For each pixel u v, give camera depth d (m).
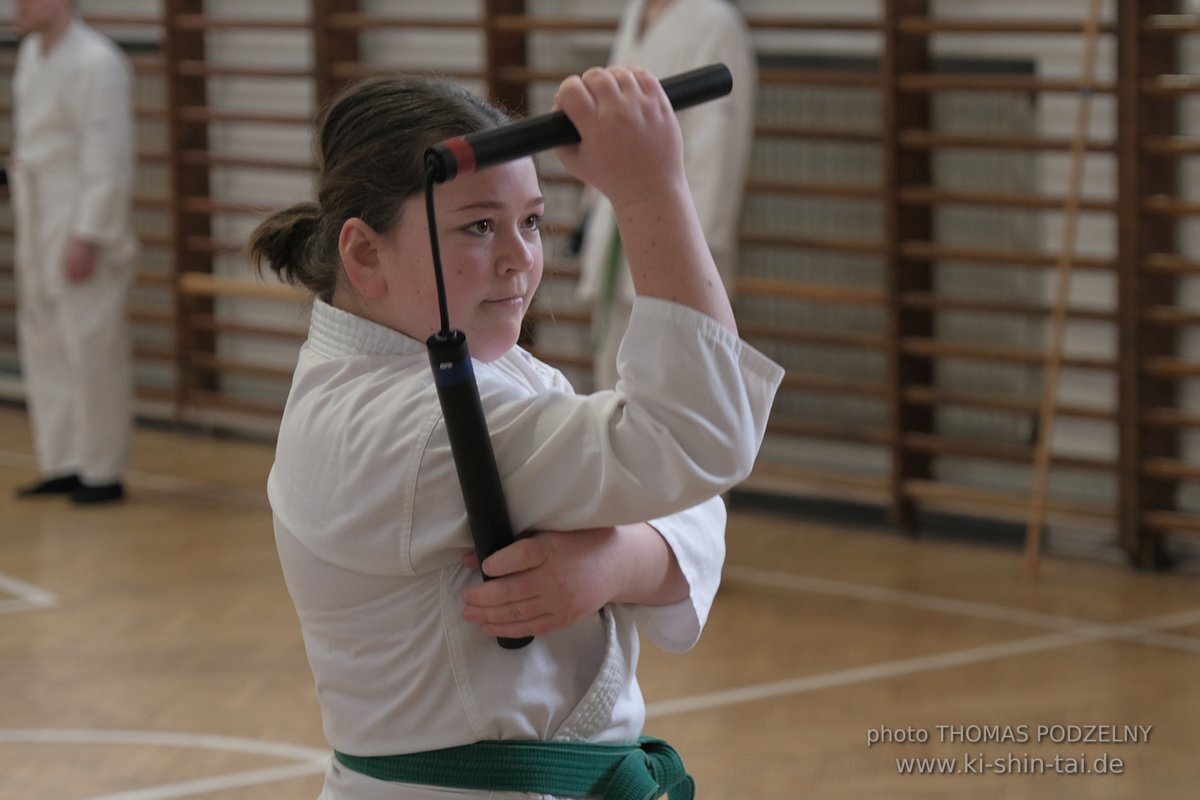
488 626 2.17
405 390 2.22
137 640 7.55
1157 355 8.73
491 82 10.89
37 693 6.80
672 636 2.41
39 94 10.12
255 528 9.84
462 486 2.10
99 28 13.11
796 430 10.14
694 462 2.03
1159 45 8.48
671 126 2.05
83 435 10.38
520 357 2.50
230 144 12.56
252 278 12.48
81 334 10.25
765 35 10.10
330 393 2.29
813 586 8.43
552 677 2.29
